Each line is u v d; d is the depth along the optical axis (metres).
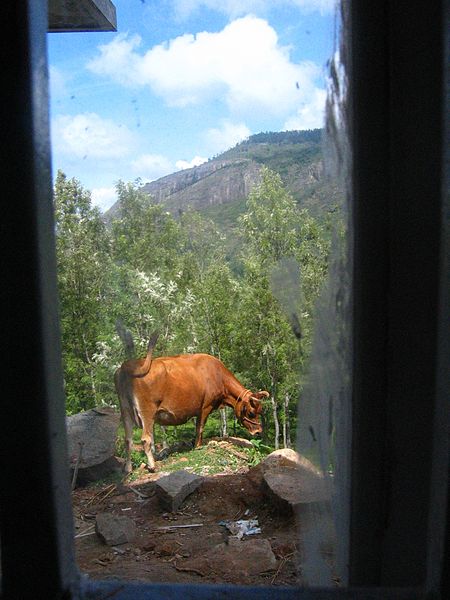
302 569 1.58
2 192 0.95
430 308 1.12
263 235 15.90
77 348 14.75
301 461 1.56
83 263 15.05
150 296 14.82
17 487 0.98
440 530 0.89
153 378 8.20
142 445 8.16
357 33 1.11
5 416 0.98
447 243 0.92
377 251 1.13
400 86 1.10
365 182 1.12
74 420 7.53
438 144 1.10
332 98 1.30
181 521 5.24
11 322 0.97
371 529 1.19
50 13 3.82
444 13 0.90
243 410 9.32
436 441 0.93
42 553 0.99
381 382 1.16
